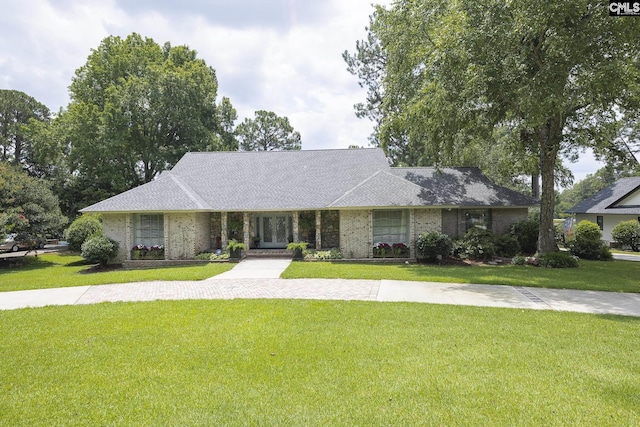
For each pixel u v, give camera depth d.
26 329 7.10
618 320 7.54
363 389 4.55
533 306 8.77
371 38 28.55
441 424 3.78
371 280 12.42
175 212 18.38
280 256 19.45
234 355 5.68
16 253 28.06
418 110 16.39
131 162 33.38
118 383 4.78
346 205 17.75
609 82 11.59
